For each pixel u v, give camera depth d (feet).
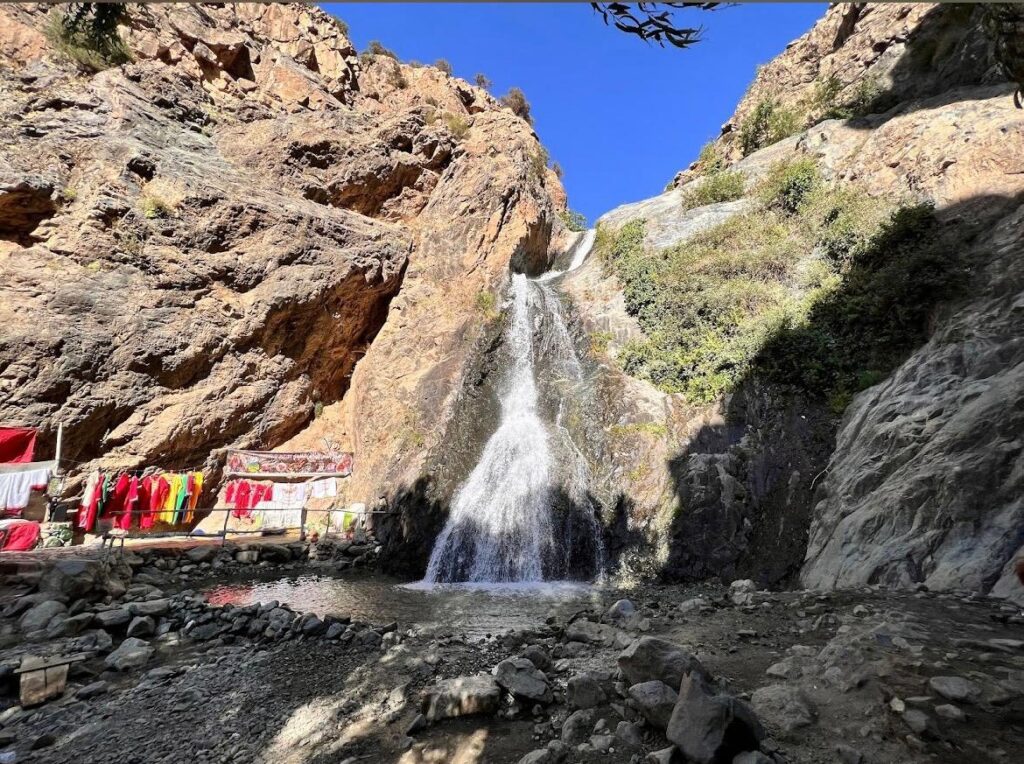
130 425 43.98
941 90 60.13
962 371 30.91
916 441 28.53
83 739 14.03
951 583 21.06
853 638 14.90
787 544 32.89
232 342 50.65
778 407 40.50
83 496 38.96
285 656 19.10
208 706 15.40
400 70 90.84
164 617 23.47
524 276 73.26
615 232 74.02
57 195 44.68
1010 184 40.78
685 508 36.70
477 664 17.39
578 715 12.33
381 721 13.64
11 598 24.06
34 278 41.68
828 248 49.85
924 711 10.89
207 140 58.49
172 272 48.34
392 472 49.83
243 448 51.08
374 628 22.11
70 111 49.78
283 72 69.77
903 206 45.70
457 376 56.29
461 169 72.59
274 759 12.41
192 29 62.34
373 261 61.93
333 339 59.52
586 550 38.19
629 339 55.21
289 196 59.82
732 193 68.74
